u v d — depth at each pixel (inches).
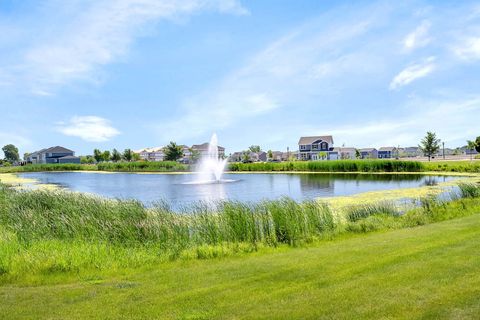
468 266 249.0
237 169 2628.0
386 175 1865.2
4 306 227.5
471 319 175.8
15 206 594.9
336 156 3831.2
